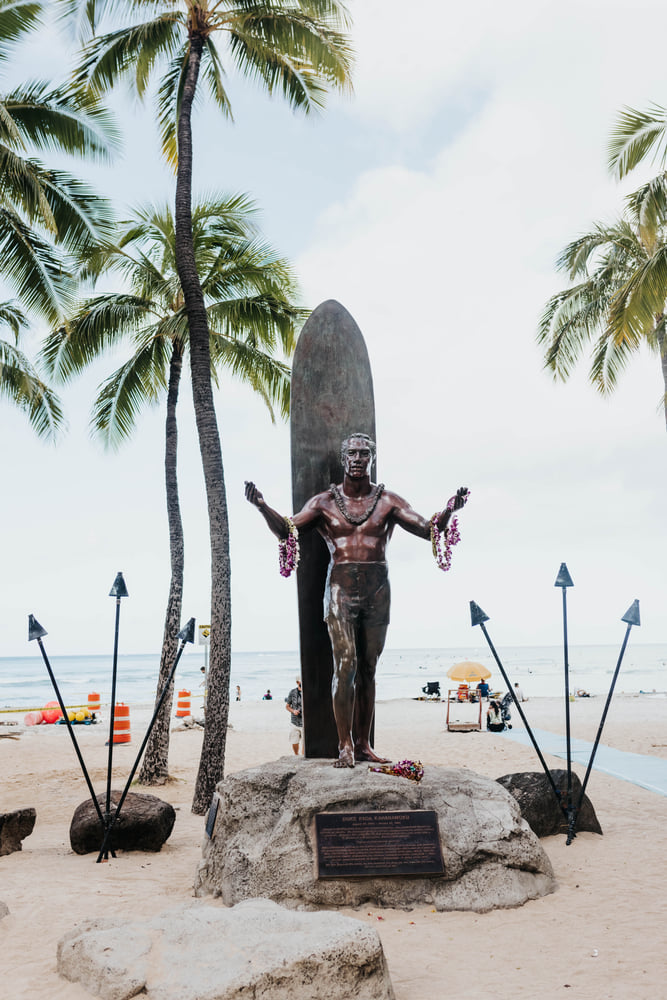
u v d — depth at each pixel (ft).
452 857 20.88
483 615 28.78
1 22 44.78
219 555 42.34
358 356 29.60
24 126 49.37
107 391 57.31
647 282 45.75
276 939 14.66
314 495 28.32
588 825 28.30
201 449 43.29
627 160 48.21
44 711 89.86
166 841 30.32
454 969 16.35
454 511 23.52
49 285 50.21
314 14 46.37
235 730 79.87
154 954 14.71
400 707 108.17
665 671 291.38
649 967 16.26
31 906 20.49
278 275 51.80
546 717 84.64
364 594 24.58
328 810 21.53
